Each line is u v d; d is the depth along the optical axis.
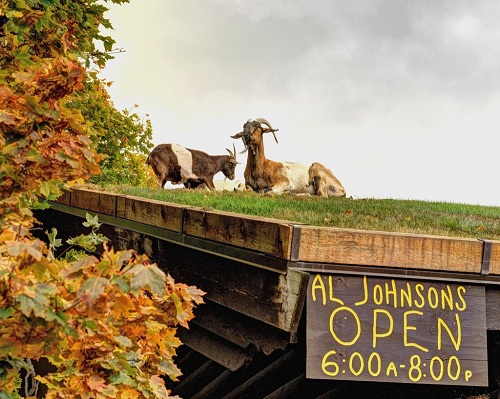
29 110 2.52
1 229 2.45
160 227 4.98
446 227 5.63
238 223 3.99
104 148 10.31
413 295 3.73
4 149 2.49
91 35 4.68
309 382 4.68
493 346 4.33
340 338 3.57
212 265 4.33
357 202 8.62
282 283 3.63
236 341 4.23
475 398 4.31
